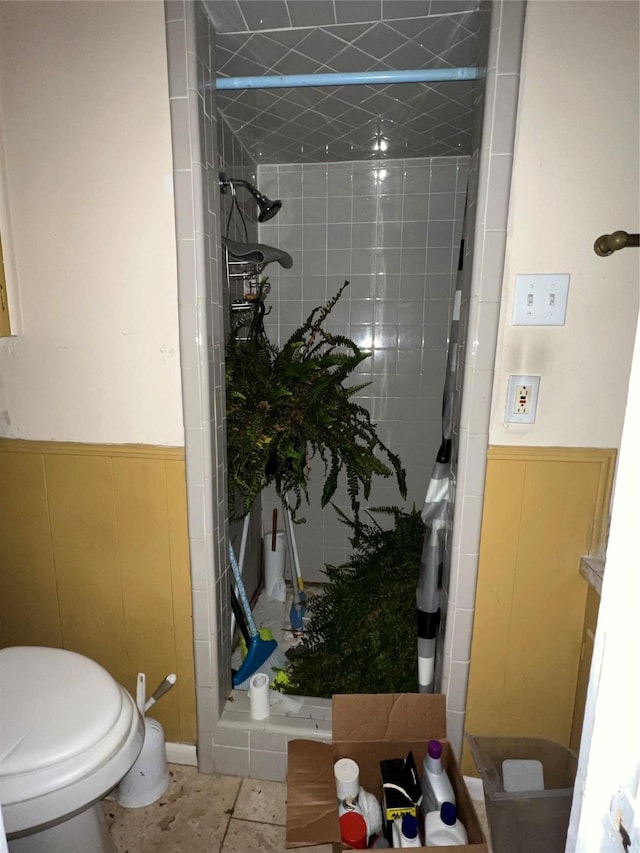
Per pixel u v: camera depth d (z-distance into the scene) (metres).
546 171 0.98
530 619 1.17
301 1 1.01
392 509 1.78
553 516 1.11
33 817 0.83
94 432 1.21
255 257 1.60
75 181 1.10
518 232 1.01
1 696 0.96
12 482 1.26
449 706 1.22
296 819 0.94
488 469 1.11
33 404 1.22
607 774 0.44
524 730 1.22
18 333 1.19
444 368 2.00
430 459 2.08
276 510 2.05
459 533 1.13
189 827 1.17
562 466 1.09
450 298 1.95
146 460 1.20
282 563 2.10
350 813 1.00
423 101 1.40
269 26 1.09
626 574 0.42
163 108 1.04
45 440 1.23
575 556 1.12
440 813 1.00
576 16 0.92
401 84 1.30
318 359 1.45
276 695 1.38
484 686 1.21
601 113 0.95
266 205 1.70
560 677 1.18
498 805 1.06
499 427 1.09
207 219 1.10
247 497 1.33
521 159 0.98
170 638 1.29
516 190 0.99
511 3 0.92
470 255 1.05
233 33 1.12
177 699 1.32
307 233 1.99
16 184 1.12
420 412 2.05
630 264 0.99
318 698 1.38
